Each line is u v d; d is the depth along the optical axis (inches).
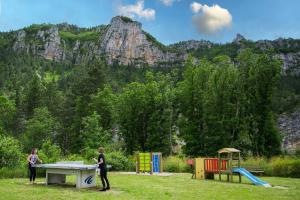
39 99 3297.2
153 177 928.9
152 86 2143.2
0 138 983.6
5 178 821.2
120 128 2228.1
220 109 1758.1
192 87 1876.2
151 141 2043.6
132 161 1254.3
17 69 6845.5
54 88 3740.2
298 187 718.5
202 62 1957.4
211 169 903.1
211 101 1765.5
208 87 1815.9
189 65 1969.7
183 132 1884.8
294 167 1013.8
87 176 653.3
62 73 7623.0
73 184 698.2
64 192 573.3
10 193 549.0
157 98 2076.8
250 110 1744.6
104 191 595.5
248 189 668.1
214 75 1798.7
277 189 673.6
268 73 1720.0
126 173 1075.9
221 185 738.8
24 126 2955.2
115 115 2295.8
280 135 1726.1
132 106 2148.1
